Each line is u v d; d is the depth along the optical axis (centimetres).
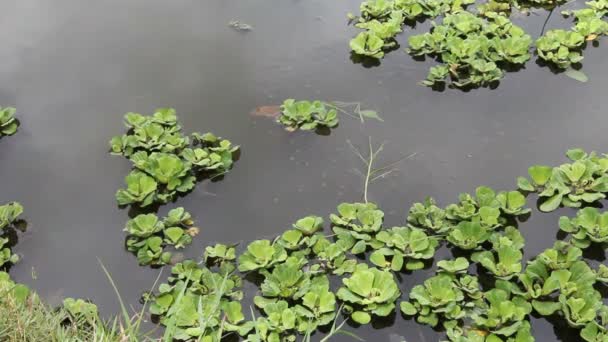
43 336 238
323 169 300
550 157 305
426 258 266
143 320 254
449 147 309
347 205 278
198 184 295
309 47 360
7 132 311
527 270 260
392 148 309
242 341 251
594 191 287
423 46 353
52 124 317
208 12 384
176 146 299
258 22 377
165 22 375
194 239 276
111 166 301
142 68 345
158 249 270
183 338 246
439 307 253
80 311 249
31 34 364
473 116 323
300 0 395
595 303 250
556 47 351
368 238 271
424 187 294
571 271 260
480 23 362
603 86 339
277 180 296
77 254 273
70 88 334
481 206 279
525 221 284
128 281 265
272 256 265
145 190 285
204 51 356
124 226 282
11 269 268
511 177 298
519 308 249
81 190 293
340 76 343
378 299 253
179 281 258
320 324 250
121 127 317
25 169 299
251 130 315
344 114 324
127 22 375
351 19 377
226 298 258
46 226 281
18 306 241
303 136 314
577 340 252
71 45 358
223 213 285
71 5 387
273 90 334
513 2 389
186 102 327
